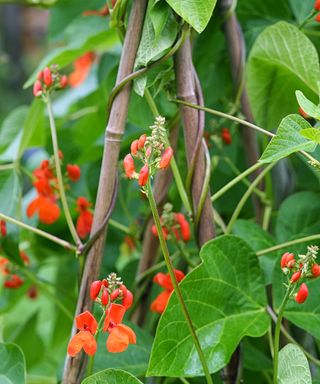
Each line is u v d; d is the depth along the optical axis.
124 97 0.74
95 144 1.04
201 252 0.73
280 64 0.82
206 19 0.69
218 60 0.93
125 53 0.74
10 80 3.95
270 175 0.92
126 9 0.79
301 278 0.69
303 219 0.87
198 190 0.77
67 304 1.05
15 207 0.93
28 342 1.14
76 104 1.14
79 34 1.00
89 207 0.96
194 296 0.73
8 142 1.09
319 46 0.99
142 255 0.93
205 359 0.72
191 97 0.76
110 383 0.69
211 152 0.99
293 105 0.85
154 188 0.88
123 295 0.68
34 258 1.15
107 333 0.80
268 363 0.84
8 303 1.06
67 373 0.74
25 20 4.20
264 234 0.86
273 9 0.95
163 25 0.72
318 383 0.76
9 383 0.74
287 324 0.83
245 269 0.76
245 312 0.75
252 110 0.85
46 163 0.89
